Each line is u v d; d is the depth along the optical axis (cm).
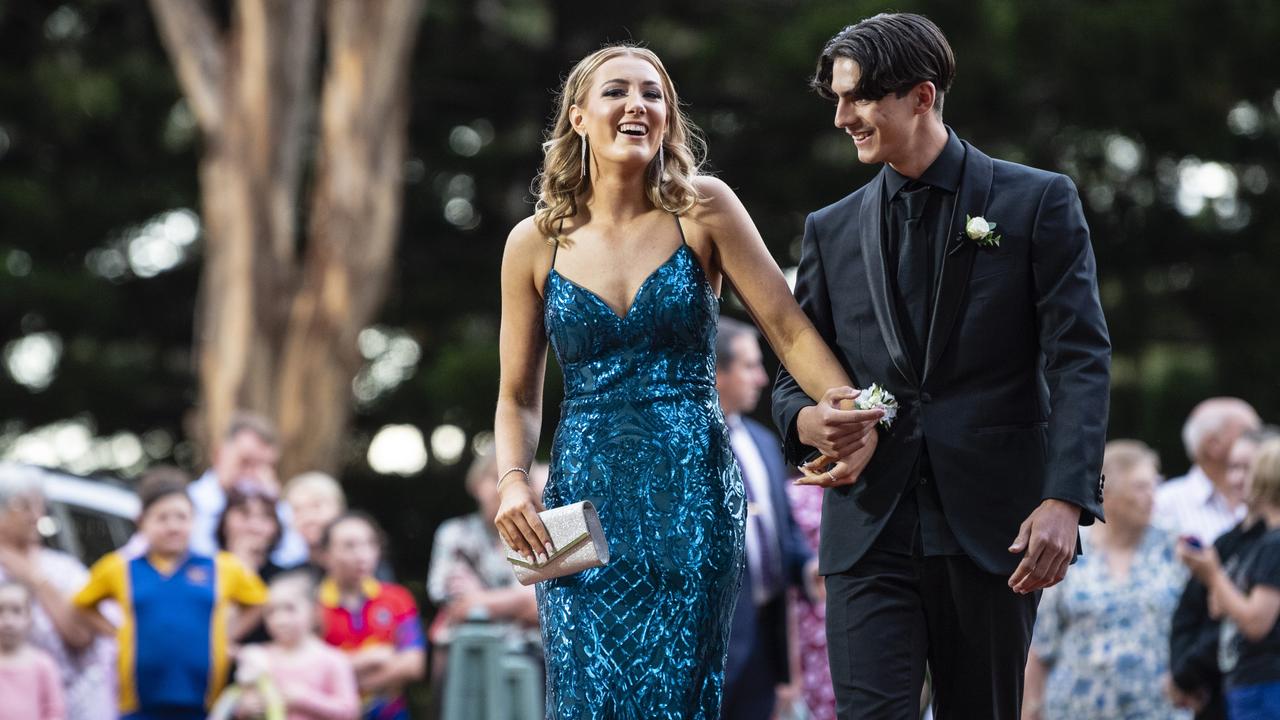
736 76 3525
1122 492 1344
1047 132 3441
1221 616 1233
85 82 3597
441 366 3397
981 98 3241
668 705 773
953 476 769
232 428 1650
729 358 1261
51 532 1638
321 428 2873
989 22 3228
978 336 770
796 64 3350
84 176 3781
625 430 787
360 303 2908
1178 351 3494
